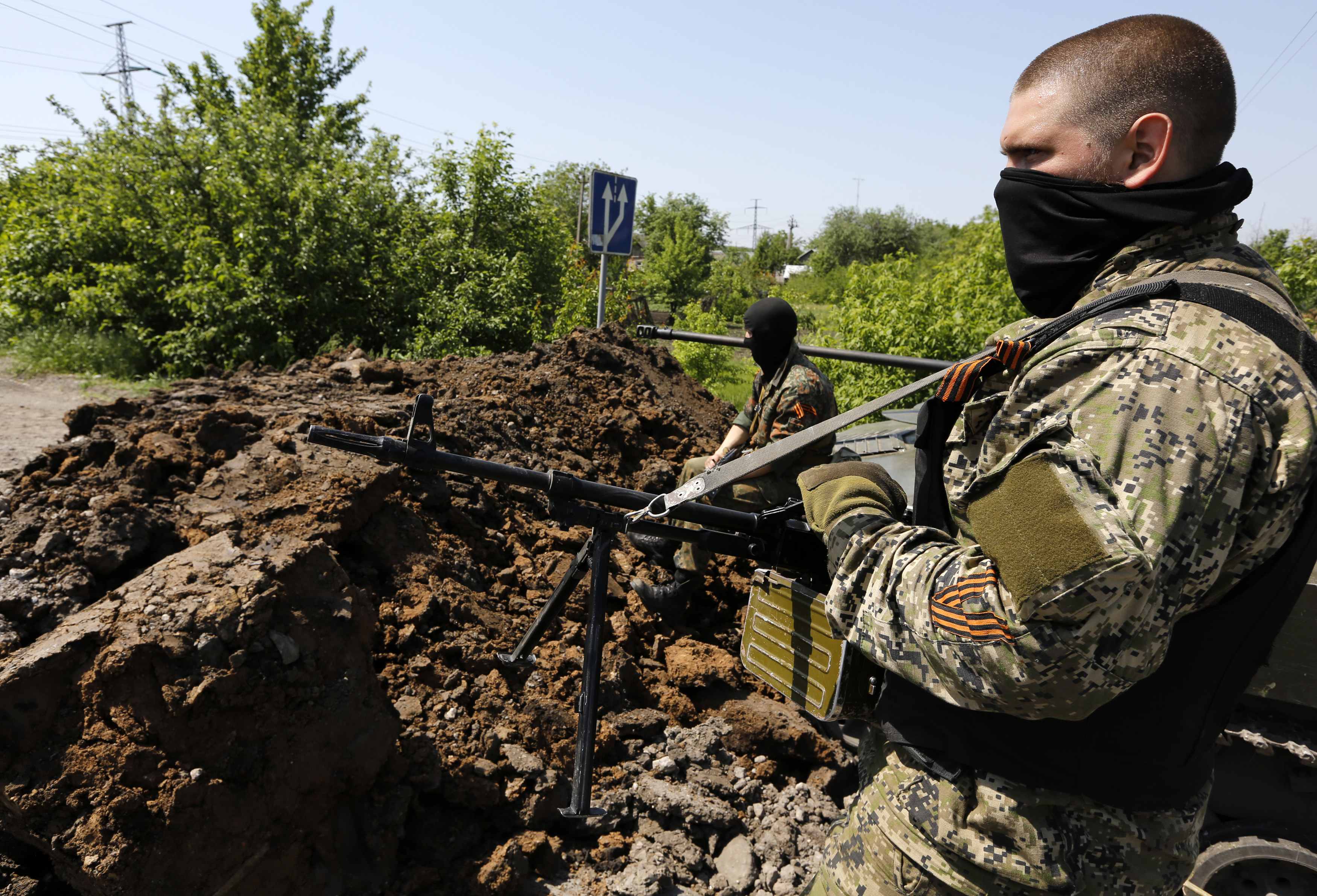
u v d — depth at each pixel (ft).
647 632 12.76
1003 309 37.93
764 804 10.52
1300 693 8.31
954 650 3.98
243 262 38.86
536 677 10.83
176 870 7.06
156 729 7.32
